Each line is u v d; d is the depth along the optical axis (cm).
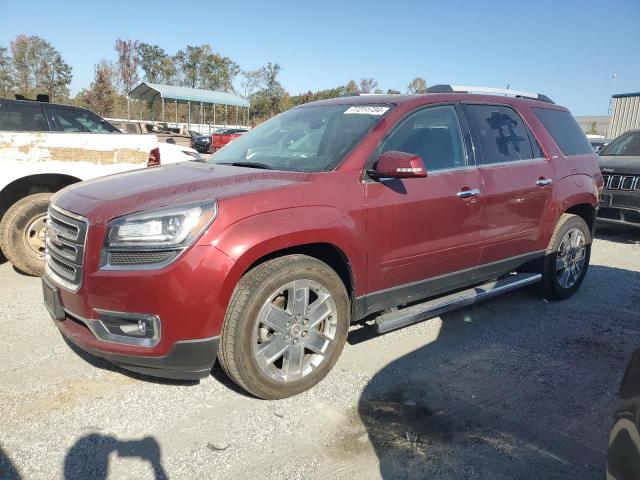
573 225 511
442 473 258
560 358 392
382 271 355
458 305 408
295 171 344
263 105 5762
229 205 288
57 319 315
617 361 390
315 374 327
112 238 281
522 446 281
